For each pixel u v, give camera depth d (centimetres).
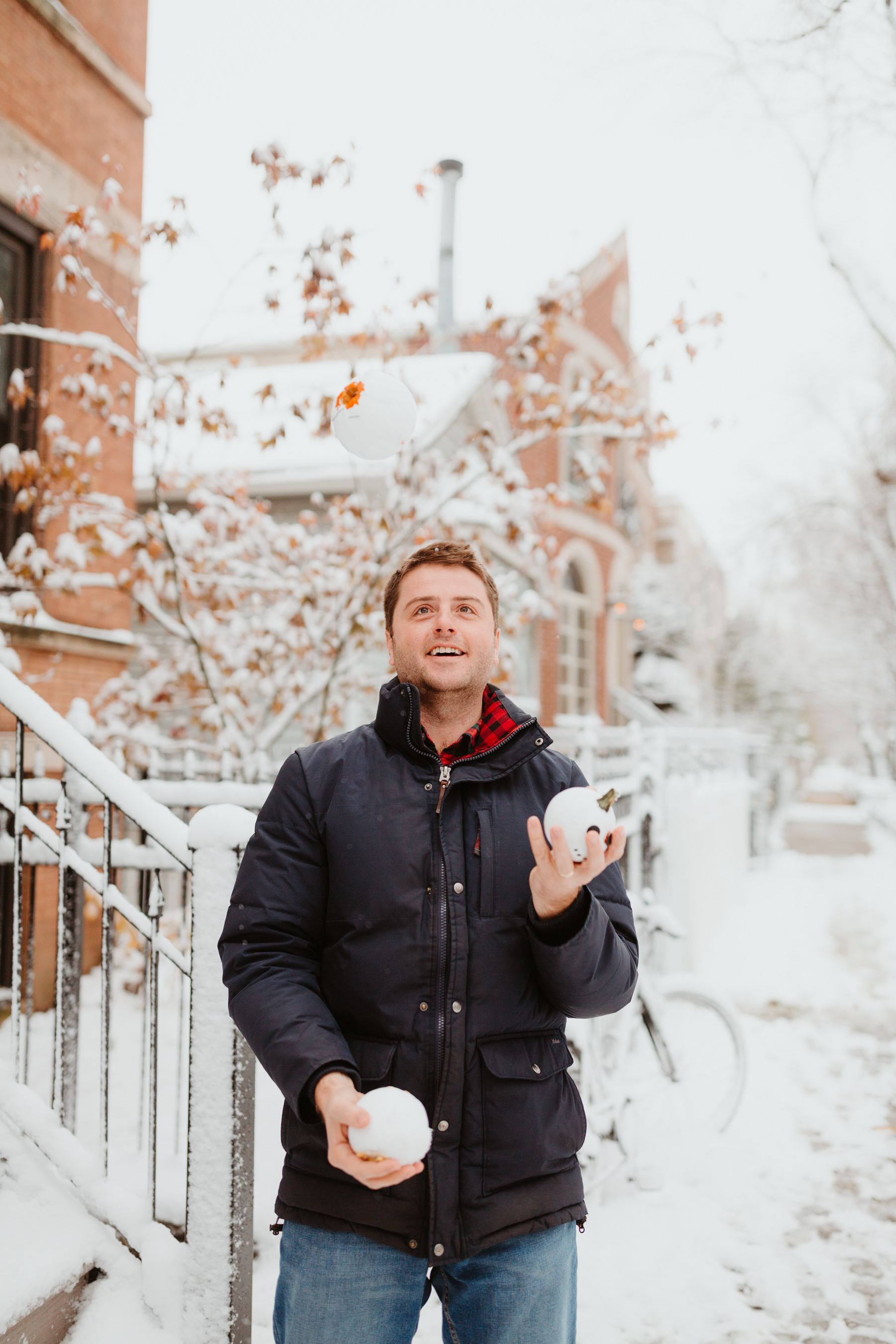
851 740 4981
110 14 617
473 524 670
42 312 564
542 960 146
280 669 623
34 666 542
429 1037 149
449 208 1466
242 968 151
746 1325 296
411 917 152
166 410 506
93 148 600
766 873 1441
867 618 1848
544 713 1489
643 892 455
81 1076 413
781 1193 382
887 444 1519
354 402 185
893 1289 317
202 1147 221
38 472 488
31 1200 242
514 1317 149
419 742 161
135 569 539
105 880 255
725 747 1298
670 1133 431
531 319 577
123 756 499
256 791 377
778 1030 616
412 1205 146
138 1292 224
